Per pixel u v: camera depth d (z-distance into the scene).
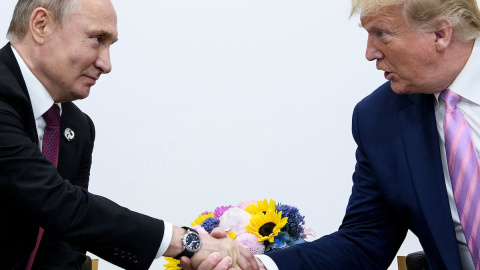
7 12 3.87
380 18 2.09
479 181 2.11
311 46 4.05
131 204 4.05
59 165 2.49
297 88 4.06
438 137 2.24
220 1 4.08
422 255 2.57
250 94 4.07
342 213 4.04
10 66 2.29
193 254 2.30
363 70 4.02
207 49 4.08
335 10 4.03
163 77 4.07
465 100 2.17
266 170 4.07
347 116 4.04
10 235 2.24
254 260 2.37
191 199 4.07
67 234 2.15
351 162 4.04
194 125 4.08
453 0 2.04
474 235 2.10
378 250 2.47
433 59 2.10
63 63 2.28
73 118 2.60
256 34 4.07
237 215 2.45
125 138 4.06
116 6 4.04
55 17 2.27
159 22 4.07
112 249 2.19
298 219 2.48
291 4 4.05
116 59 4.05
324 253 2.44
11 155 2.14
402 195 2.28
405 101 2.35
